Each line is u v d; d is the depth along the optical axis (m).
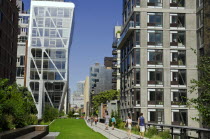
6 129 19.73
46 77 102.19
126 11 56.72
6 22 58.62
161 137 22.84
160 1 49.06
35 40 104.19
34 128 25.25
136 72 47.59
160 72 47.66
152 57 47.97
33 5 106.50
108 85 178.25
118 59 104.94
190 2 48.97
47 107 70.56
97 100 122.12
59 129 33.34
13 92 29.53
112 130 34.38
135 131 29.27
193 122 46.19
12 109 22.72
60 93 103.19
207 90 14.34
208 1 29.25
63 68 103.62
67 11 108.06
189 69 47.75
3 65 56.16
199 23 38.59
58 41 105.19
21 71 111.31
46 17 106.38
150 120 46.47
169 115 46.59
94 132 28.70
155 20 48.66
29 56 102.69
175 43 48.22
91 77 178.00
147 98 46.97
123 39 54.44
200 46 37.59
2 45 55.38
